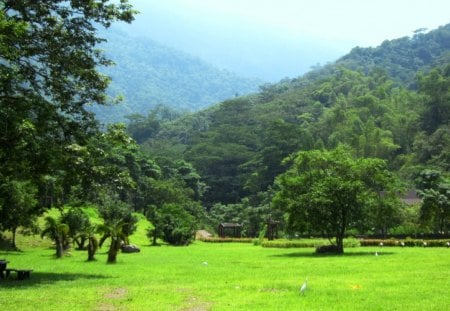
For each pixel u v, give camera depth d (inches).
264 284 749.9
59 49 941.8
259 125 6250.0
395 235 2368.4
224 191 5064.0
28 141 852.0
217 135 5846.5
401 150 4790.8
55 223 1480.1
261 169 4690.0
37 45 935.0
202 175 5162.4
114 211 2230.6
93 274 960.3
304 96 7185.0
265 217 3176.7
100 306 570.6
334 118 5300.2
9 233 1974.7
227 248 2076.8
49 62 936.9
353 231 2263.8
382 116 5182.1
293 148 4667.8
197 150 5511.8
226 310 533.3
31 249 1844.2
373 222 1614.2
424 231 2426.2
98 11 986.7
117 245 1293.1
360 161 1615.4
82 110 997.2
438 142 4165.8
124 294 660.1
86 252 1752.0
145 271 1020.5
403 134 4849.9
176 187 3964.1
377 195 1606.8
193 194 4443.9
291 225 1627.7
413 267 997.2
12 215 1567.4
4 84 857.5
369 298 600.1
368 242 1936.5
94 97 1002.7
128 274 960.3
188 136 7022.6
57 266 1173.7
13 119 808.9
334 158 1612.9
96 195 1016.2
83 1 962.7
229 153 5231.3
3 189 1454.2
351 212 1540.4
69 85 980.6
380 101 5570.9
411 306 546.6
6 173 911.7
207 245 2431.1
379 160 1608.0
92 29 997.8
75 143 976.3
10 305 580.7
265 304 568.4
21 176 927.0
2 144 830.5
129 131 7716.5
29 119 865.5
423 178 2561.5
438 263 1080.8
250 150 5575.8
